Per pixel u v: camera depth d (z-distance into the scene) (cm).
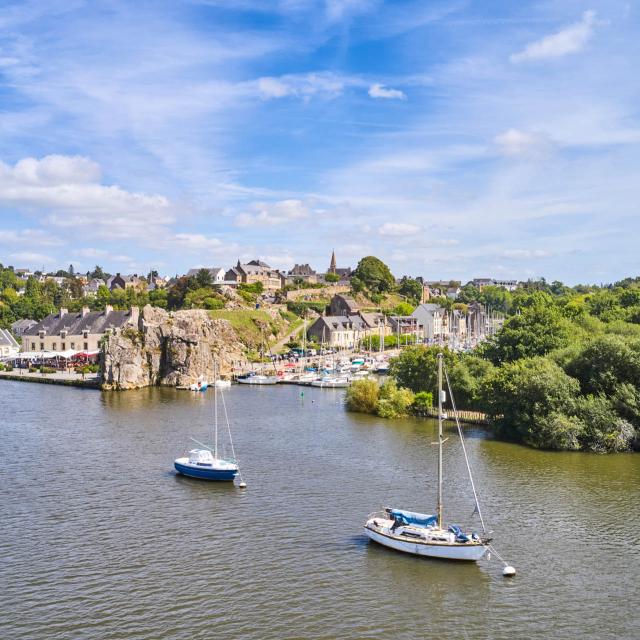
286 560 5438
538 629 4412
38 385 16475
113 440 9725
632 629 4416
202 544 5766
